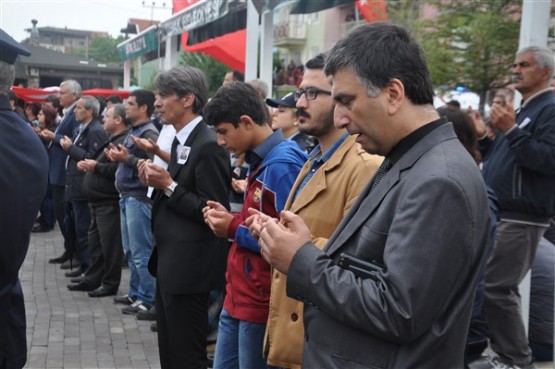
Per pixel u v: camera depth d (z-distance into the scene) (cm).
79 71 2477
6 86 225
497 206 347
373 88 152
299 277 155
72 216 648
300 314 215
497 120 350
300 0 608
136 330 478
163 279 313
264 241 162
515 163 366
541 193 361
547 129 354
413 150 154
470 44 1118
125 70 1577
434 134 155
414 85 153
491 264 376
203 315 319
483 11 1128
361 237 157
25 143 221
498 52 1105
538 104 366
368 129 156
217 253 317
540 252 441
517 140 347
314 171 231
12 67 228
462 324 152
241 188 375
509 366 372
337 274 152
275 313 221
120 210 543
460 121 302
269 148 269
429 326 143
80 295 572
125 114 561
